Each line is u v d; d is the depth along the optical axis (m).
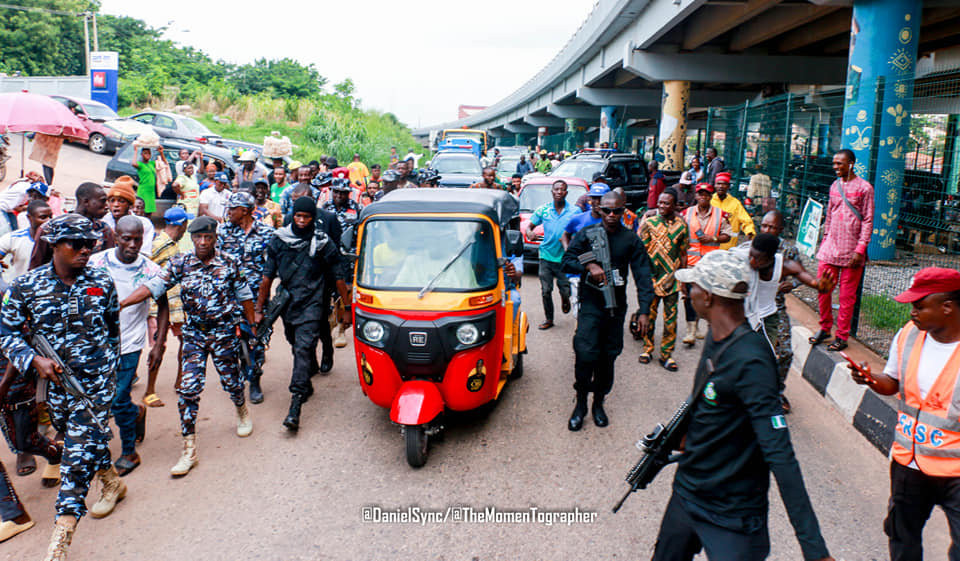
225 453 5.68
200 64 57.66
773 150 15.16
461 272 5.71
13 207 6.78
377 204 6.17
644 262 6.08
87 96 37.56
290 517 4.73
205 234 5.34
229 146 21.17
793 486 2.58
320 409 6.60
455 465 5.48
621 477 5.28
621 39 27.03
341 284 6.45
